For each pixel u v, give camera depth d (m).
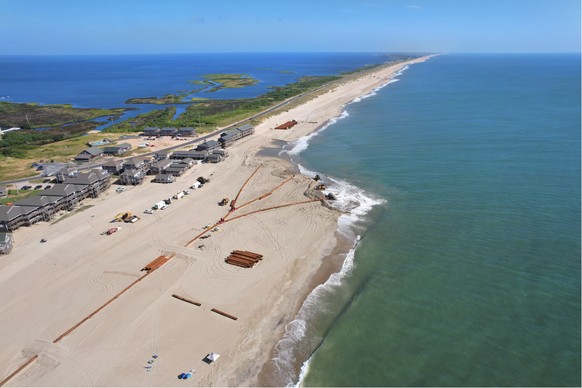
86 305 58.34
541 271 61.78
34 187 105.25
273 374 46.12
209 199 96.00
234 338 51.50
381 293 59.16
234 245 74.06
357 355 48.44
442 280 61.25
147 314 56.06
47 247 74.81
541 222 75.81
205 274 65.12
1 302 59.50
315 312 55.94
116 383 45.12
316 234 77.38
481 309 54.72
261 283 62.66
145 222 84.12
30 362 48.28
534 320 52.22
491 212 80.88
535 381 43.69
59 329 53.66
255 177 110.12
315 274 64.69
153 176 113.44
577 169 100.88
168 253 71.69
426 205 85.94
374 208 86.38
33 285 63.41
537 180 95.12
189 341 51.03
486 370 45.34
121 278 64.69
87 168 119.19
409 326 52.53
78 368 47.28
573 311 53.31
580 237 70.12
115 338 51.75
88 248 74.06
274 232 78.62
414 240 72.81
